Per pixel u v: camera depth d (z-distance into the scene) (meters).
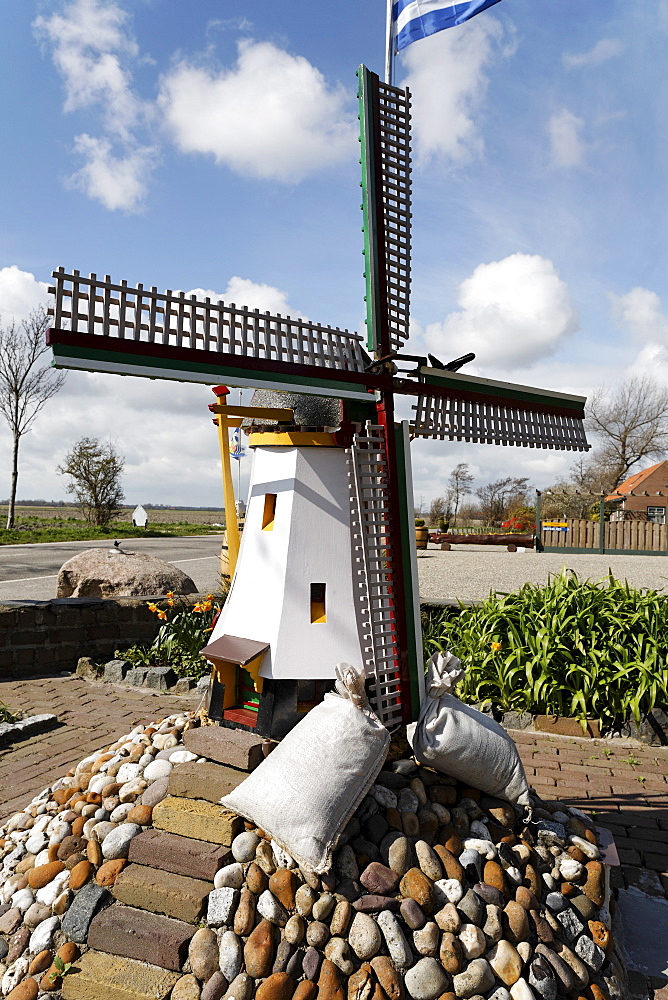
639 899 3.89
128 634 9.16
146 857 3.25
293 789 3.04
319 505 3.98
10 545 26.31
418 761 3.67
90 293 3.11
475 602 8.63
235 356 3.55
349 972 2.78
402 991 2.75
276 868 3.06
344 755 3.12
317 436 3.96
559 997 2.92
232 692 4.07
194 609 8.91
